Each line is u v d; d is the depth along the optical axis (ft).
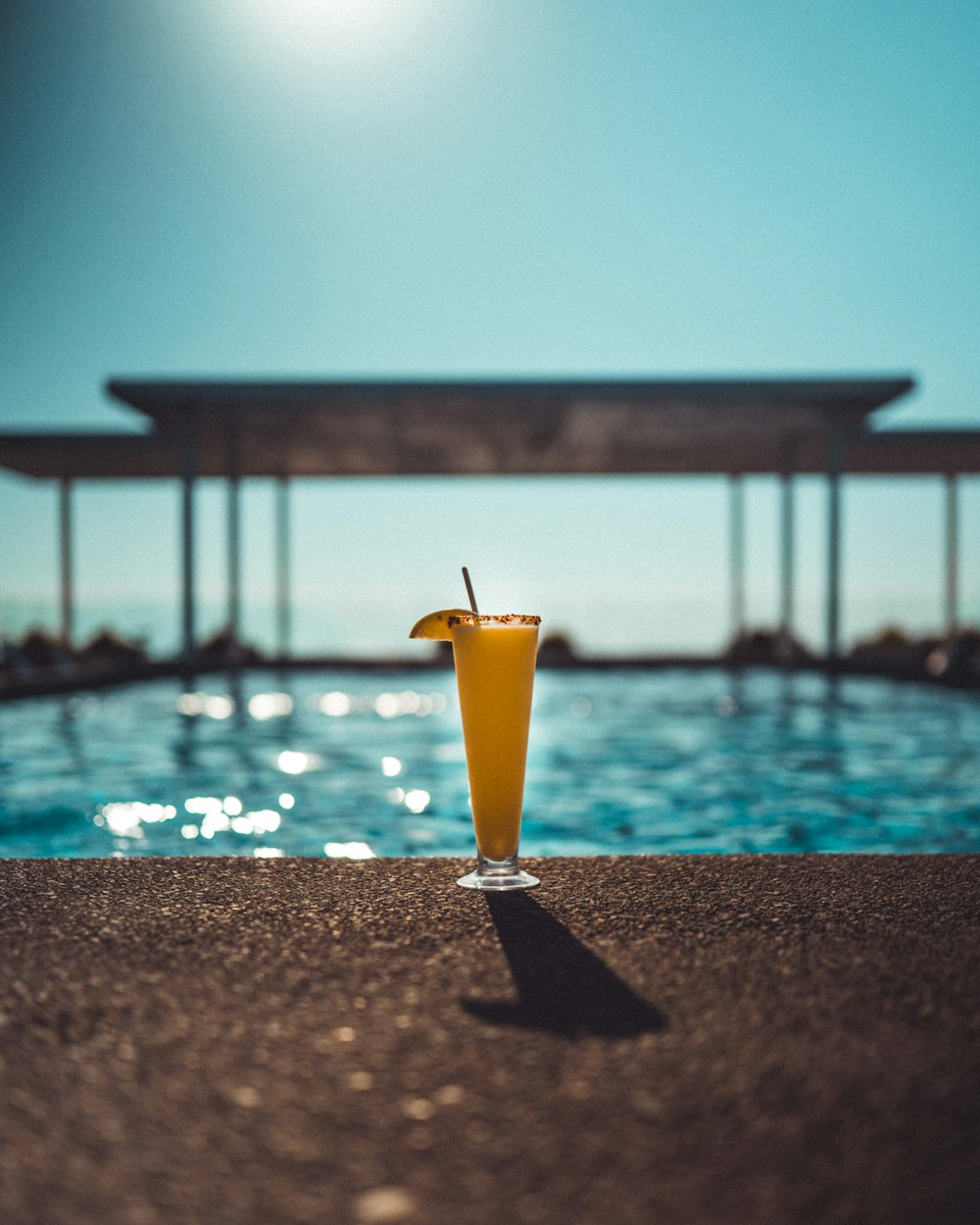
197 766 20.21
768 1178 3.41
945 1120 3.78
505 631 7.14
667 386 38.45
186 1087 4.05
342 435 46.26
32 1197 3.30
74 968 5.45
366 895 6.97
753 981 5.24
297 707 32.89
